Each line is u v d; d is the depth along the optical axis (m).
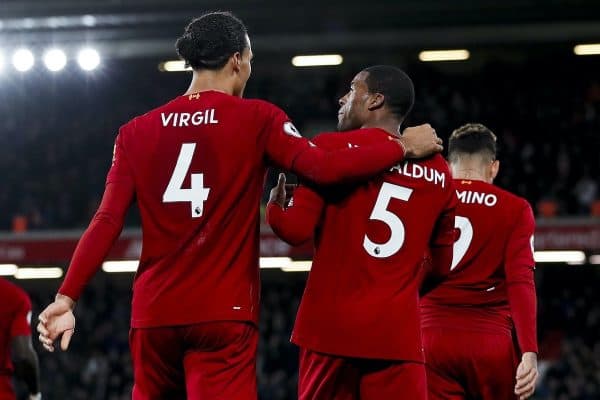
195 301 9.68
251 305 9.88
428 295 13.56
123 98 70.50
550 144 64.19
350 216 10.69
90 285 69.81
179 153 9.95
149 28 59.19
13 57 58.62
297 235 10.37
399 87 11.22
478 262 13.38
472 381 13.47
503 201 13.49
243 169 9.91
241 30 10.52
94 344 63.97
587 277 64.38
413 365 10.61
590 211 57.47
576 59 68.25
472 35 63.62
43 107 70.38
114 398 60.34
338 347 10.52
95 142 68.44
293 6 57.03
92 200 64.69
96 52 58.22
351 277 10.62
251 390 9.88
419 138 11.01
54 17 58.41
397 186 10.84
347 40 64.19
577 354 55.09
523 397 12.66
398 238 10.74
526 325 12.79
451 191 11.24
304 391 10.87
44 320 9.45
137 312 9.97
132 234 57.03
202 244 9.77
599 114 65.69
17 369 14.95
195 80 10.41
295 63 68.44
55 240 58.41
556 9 56.69
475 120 67.00
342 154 10.12
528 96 67.56
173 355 9.94
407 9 57.16
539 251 54.75
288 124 10.12
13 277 67.31
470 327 13.34
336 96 69.19
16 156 68.44
